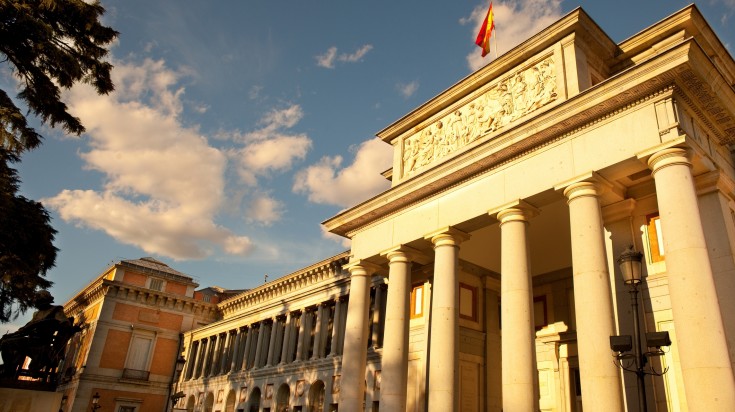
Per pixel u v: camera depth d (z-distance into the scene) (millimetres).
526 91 22234
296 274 47625
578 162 18734
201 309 67875
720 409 13273
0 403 27719
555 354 26406
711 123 18609
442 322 21750
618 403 15352
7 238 26031
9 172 24781
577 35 21125
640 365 13508
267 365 48406
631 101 17734
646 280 18922
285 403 45312
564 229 24844
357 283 27375
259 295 54062
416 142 27547
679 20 20578
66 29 22125
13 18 19672
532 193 19797
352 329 26516
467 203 22438
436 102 26406
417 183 24500
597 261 17078
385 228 26781
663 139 16656
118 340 60938
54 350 30656
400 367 23594
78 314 69750
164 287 66500
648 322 18453
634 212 20016
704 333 14055
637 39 21625
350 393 25172
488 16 27266
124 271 63969
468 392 26578
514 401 17734
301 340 45406
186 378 61562
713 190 17344
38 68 21625
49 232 27844
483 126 23656
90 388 57500
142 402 60469
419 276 29109
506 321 18969
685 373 14172
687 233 15172
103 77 22969
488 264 29469
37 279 28000
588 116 18594
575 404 25031
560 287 28000
